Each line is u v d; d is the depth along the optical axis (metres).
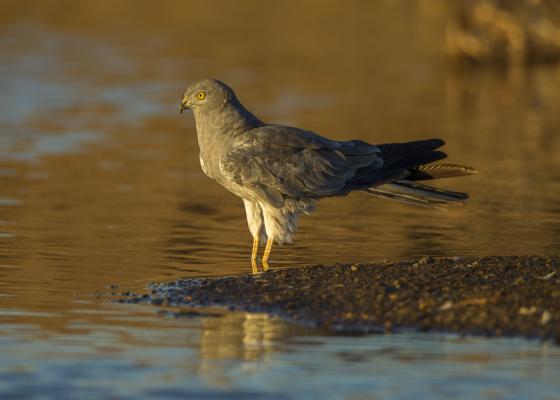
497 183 20.62
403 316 11.25
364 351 10.15
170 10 54.72
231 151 13.66
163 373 9.49
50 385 9.13
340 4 56.81
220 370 9.57
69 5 55.78
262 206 13.81
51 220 16.94
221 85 13.86
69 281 12.94
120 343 10.37
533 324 10.90
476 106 31.34
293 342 10.47
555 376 9.42
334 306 11.66
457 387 9.12
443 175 13.72
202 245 15.27
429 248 15.05
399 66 39.59
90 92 33.06
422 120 28.62
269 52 42.47
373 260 14.24
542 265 13.03
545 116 29.72
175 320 11.23
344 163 13.67
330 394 8.96
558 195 19.48
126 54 41.34
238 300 11.99
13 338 10.48
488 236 15.95
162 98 32.28
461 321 11.05
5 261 14.00
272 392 9.01
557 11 41.16
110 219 17.14
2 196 18.88
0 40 44.03
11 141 24.95
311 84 35.19
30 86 33.75
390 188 13.86
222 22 51.00
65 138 25.61
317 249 15.02
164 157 23.64
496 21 40.97
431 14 51.81
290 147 13.70
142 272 13.45
